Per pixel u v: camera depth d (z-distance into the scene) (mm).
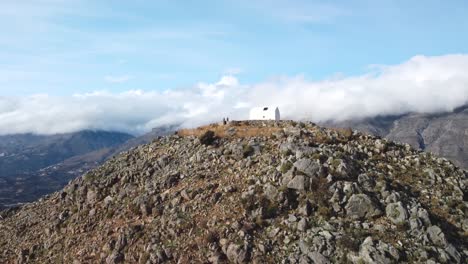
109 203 64188
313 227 47156
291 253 45219
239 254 46000
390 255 43125
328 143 63188
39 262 61062
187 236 50875
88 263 55469
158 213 56562
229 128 73062
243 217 50094
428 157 65000
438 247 45250
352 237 45250
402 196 50969
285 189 51156
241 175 57188
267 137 65812
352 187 50188
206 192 56062
